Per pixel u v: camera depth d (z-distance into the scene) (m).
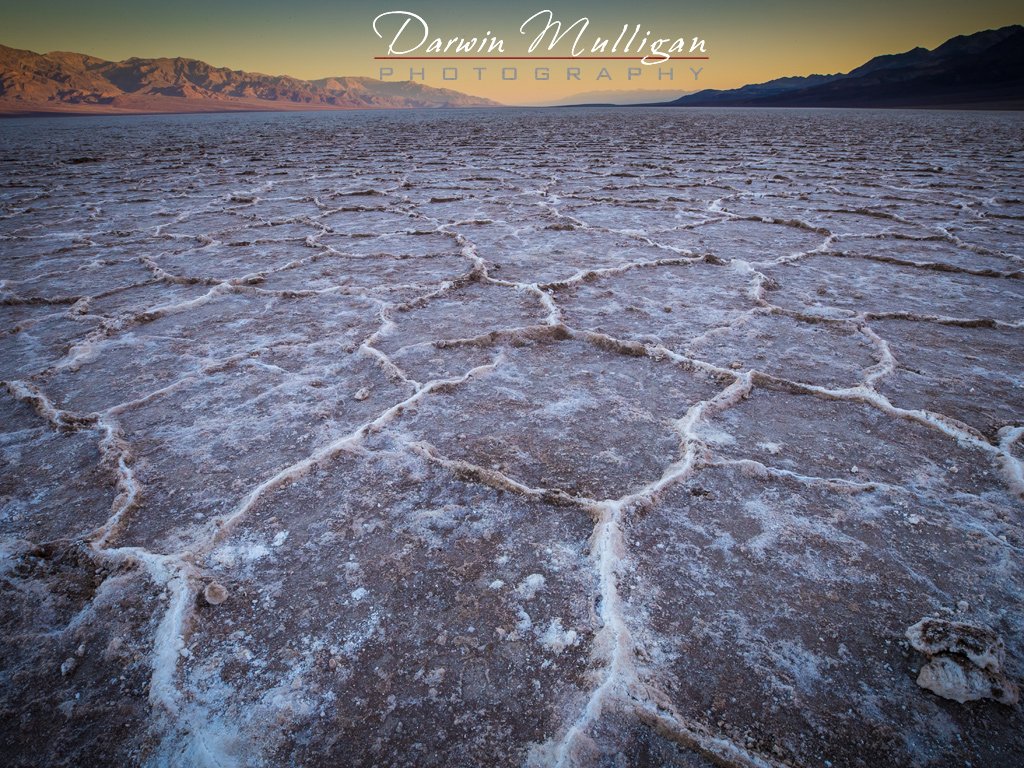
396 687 1.87
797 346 3.78
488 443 2.84
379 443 2.84
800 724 1.77
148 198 9.91
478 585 2.15
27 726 1.78
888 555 2.23
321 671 1.90
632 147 18.45
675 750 1.73
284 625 2.03
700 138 21.91
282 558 2.26
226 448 2.82
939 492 2.51
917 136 21.33
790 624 2.01
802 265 5.64
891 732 1.75
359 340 3.91
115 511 2.43
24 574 2.19
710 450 2.76
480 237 6.96
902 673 1.88
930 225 7.14
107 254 6.31
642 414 3.06
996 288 4.89
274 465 2.71
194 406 3.15
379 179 12.04
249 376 3.46
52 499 2.52
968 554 2.23
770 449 2.77
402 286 5.02
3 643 1.97
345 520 2.41
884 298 4.66
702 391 3.27
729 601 2.08
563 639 1.97
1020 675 1.86
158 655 1.93
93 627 2.01
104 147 21.14
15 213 8.62
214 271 5.59
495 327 4.10
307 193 10.35
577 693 1.84
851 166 12.91
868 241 6.50
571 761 1.70
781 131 25.52
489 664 1.92
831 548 2.26
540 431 2.93
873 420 2.98
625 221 7.76
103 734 1.77
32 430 2.96
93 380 3.43
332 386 3.34
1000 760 1.70
